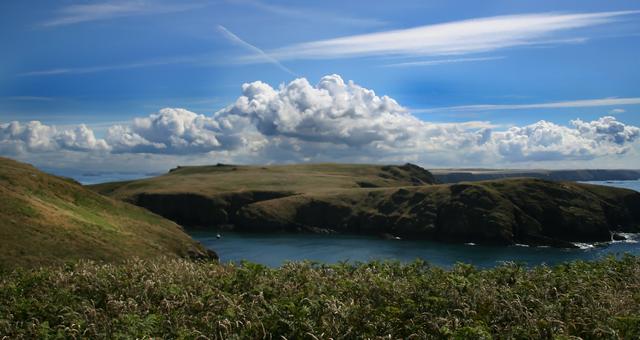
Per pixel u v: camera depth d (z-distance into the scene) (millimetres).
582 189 180750
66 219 73000
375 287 15758
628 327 12625
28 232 62531
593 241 154125
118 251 67250
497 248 141000
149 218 106750
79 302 16094
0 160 98438
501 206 160750
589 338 12930
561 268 19594
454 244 150875
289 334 12750
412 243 152250
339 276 18047
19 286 18312
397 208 184375
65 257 59250
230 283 16938
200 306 15047
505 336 12695
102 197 103750
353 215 187125
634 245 145125
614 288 16703
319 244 146250
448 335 12359
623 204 175750
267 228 184500
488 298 14852
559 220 159500
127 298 16109
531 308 14250
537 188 172500
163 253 76000
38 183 89750
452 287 15555
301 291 15773
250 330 13055
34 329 14094
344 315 13273
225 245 142625
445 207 168250
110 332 13477
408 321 13398
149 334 13070
